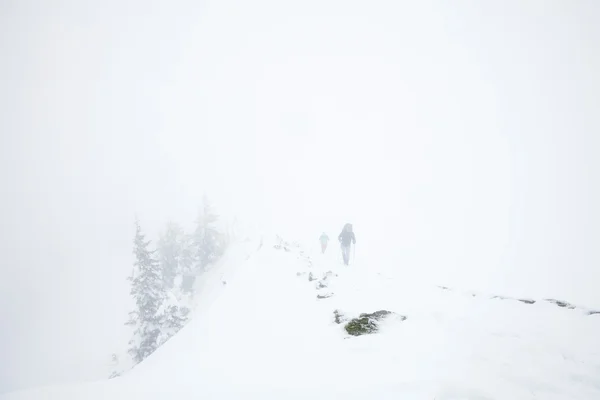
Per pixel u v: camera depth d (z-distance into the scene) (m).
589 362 3.82
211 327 8.67
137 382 5.05
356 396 3.47
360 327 5.64
